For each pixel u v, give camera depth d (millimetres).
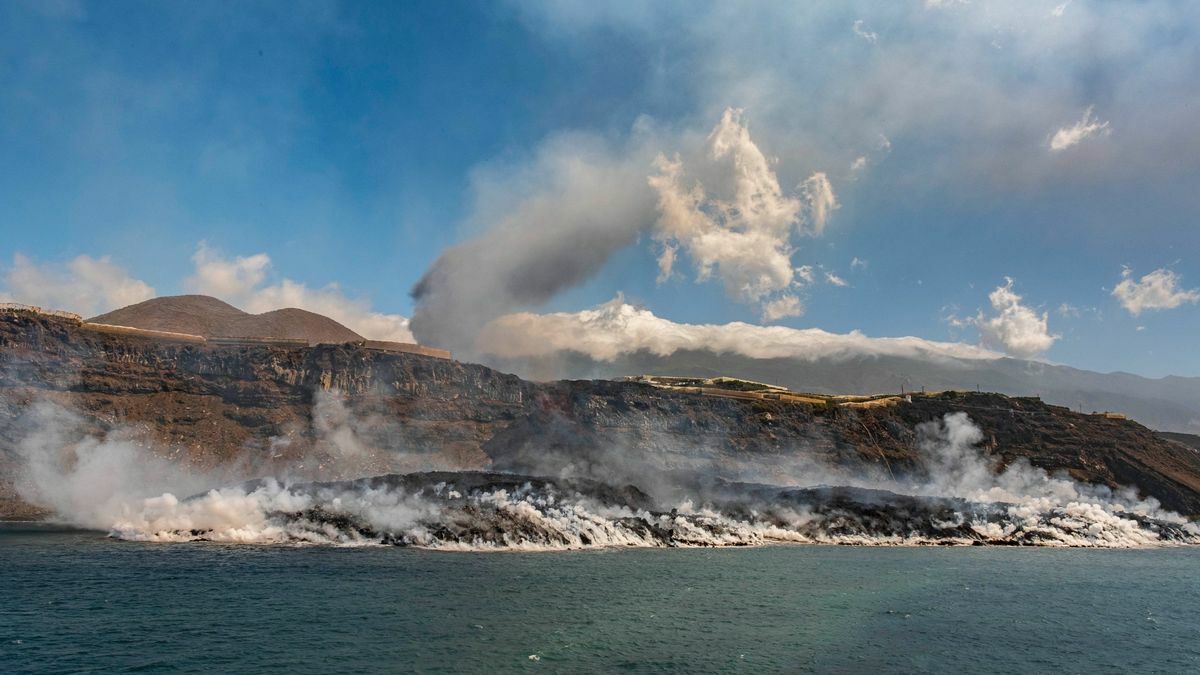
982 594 94750
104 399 199500
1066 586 104375
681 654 61125
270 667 53031
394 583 83625
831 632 70938
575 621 70188
